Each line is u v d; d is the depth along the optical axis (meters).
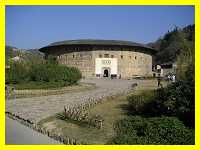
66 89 45.28
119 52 97.12
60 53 100.56
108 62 95.88
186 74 21.27
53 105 30.55
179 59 23.66
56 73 50.88
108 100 33.22
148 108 24.52
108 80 73.31
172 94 20.83
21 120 22.73
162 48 145.00
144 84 54.69
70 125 21.16
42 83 47.88
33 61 56.53
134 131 19.44
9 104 31.78
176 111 20.19
